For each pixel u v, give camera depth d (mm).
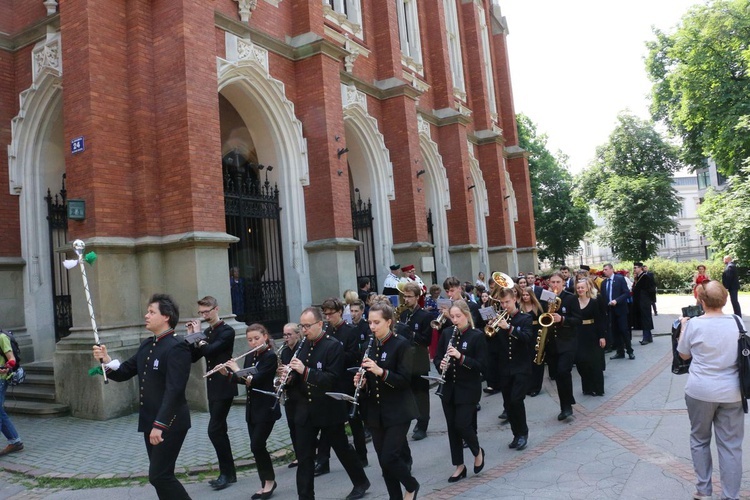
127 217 9500
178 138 9523
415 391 5863
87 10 9203
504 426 7422
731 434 4324
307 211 12938
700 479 4449
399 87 16172
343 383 5816
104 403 8633
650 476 5133
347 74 14828
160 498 4250
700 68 26422
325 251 12609
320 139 12812
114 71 9547
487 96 23516
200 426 8000
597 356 8555
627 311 11750
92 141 9102
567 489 4941
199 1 9969
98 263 9000
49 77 10664
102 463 6582
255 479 5863
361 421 6082
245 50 11617
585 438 6477
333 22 15062
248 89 11992
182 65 9539
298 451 4770
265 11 12531
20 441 7270
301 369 4730
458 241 19359
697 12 26406
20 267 10852
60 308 11195
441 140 19672
